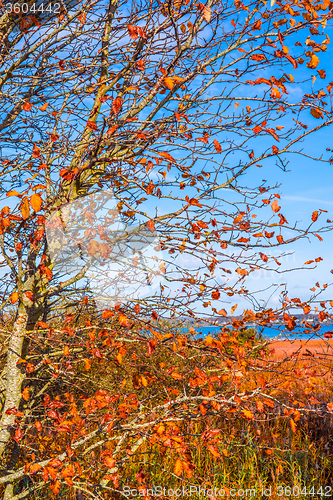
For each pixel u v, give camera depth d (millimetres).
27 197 1876
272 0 2363
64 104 2967
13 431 2463
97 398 2088
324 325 2707
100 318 2322
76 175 2064
